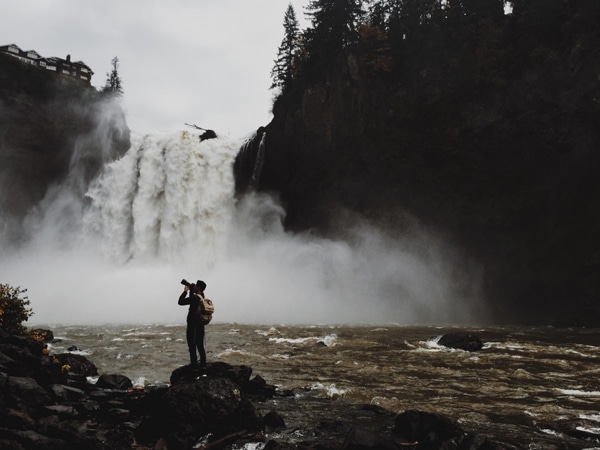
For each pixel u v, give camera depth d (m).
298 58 60.47
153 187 50.19
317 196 48.53
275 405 10.22
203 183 51.12
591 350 19.00
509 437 8.27
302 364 15.24
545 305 37.53
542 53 40.78
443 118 44.31
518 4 46.53
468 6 48.19
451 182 42.34
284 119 52.22
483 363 15.66
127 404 8.90
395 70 49.34
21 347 10.59
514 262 38.69
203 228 49.78
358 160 46.53
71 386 9.97
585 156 38.38
